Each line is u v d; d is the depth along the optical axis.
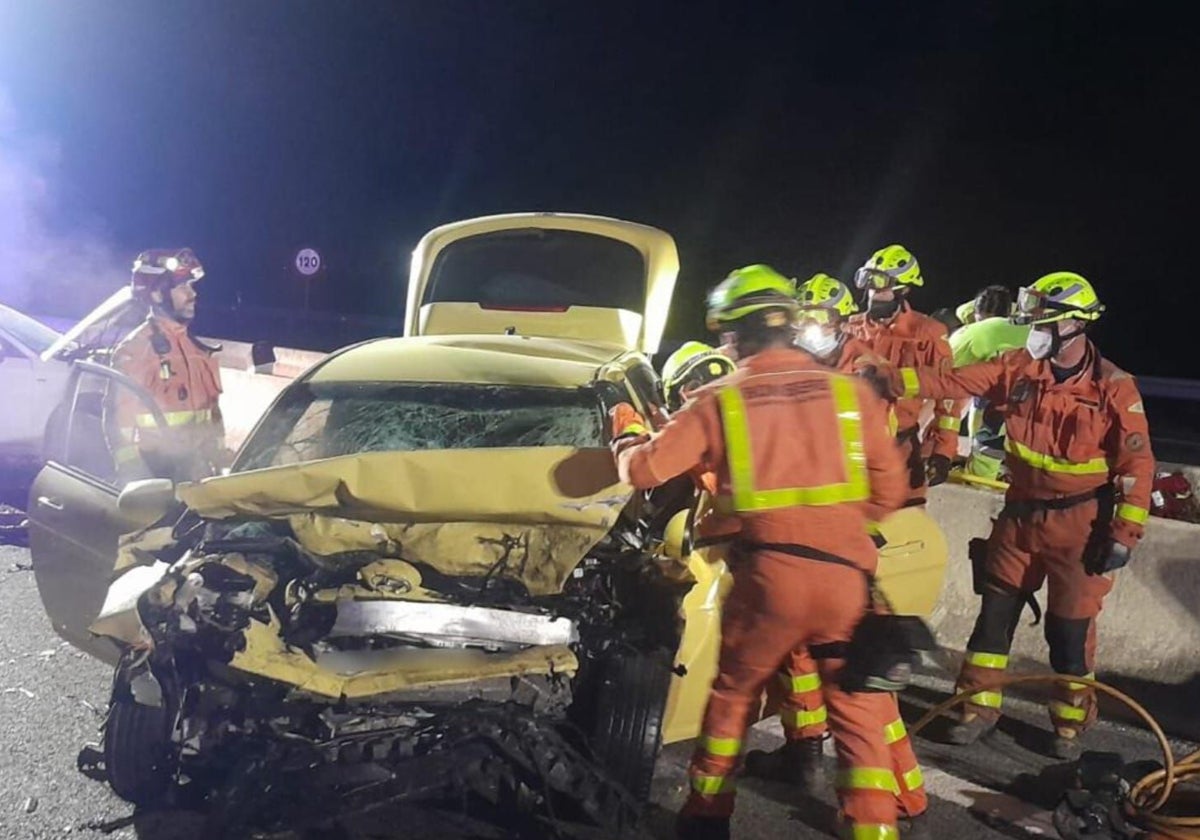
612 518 4.16
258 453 5.29
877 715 3.89
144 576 4.65
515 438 5.22
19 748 4.98
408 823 4.37
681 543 4.52
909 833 4.34
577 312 6.57
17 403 9.30
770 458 3.79
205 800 4.52
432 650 4.21
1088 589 5.08
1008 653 5.59
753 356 3.95
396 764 4.11
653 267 6.62
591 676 4.31
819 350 5.25
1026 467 5.11
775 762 4.86
